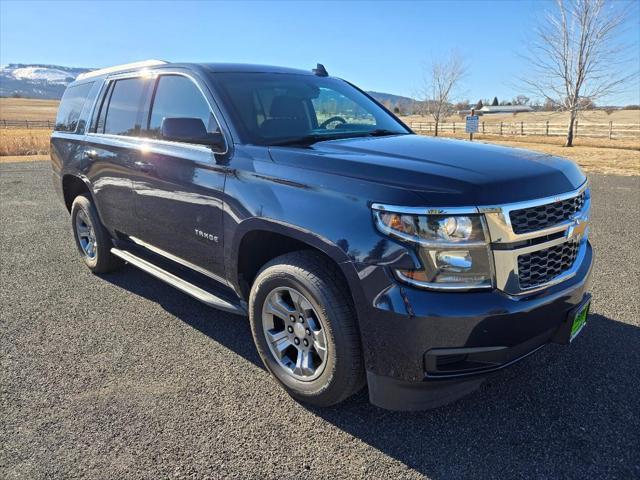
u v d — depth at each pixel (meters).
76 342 3.57
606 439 2.50
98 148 4.32
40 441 2.50
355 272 2.30
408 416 2.71
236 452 2.44
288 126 3.31
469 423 2.65
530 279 2.37
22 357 3.35
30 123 58.09
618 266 5.03
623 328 3.65
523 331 2.30
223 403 2.83
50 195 10.30
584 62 23.95
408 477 2.28
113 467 2.33
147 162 3.66
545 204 2.37
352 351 2.47
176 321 3.92
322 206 2.46
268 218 2.68
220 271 3.21
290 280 2.63
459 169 2.41
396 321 2.22
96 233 4.70
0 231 7.03
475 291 2.22
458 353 2.21
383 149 2.81
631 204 8.32
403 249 2.20
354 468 2.33
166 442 2.50
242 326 3.84
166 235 3.63
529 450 2.43
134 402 2.84
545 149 22.06
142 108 3.92
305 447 2.48
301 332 2.73
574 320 2.58
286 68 4.03
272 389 2.97
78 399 2.87
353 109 3.91
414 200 2.20
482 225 2.19
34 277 4.96
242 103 3.24
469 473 2.29
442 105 42.91
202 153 3.19
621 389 2.91
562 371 3.11
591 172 12.78
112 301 4.33
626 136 30.86
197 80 3.43
